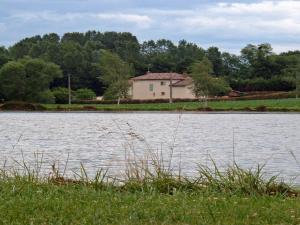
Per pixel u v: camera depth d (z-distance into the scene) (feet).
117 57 398.21
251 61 552.82
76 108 355.77
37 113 328.90
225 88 396.16
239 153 100.37
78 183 43.80
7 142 125.59
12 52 599.98
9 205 33.83
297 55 550.77
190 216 31.71
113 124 206.69
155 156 74.69
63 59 522.06
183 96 465.47
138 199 36.58
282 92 442.91
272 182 43.93
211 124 211.61
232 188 41.39
